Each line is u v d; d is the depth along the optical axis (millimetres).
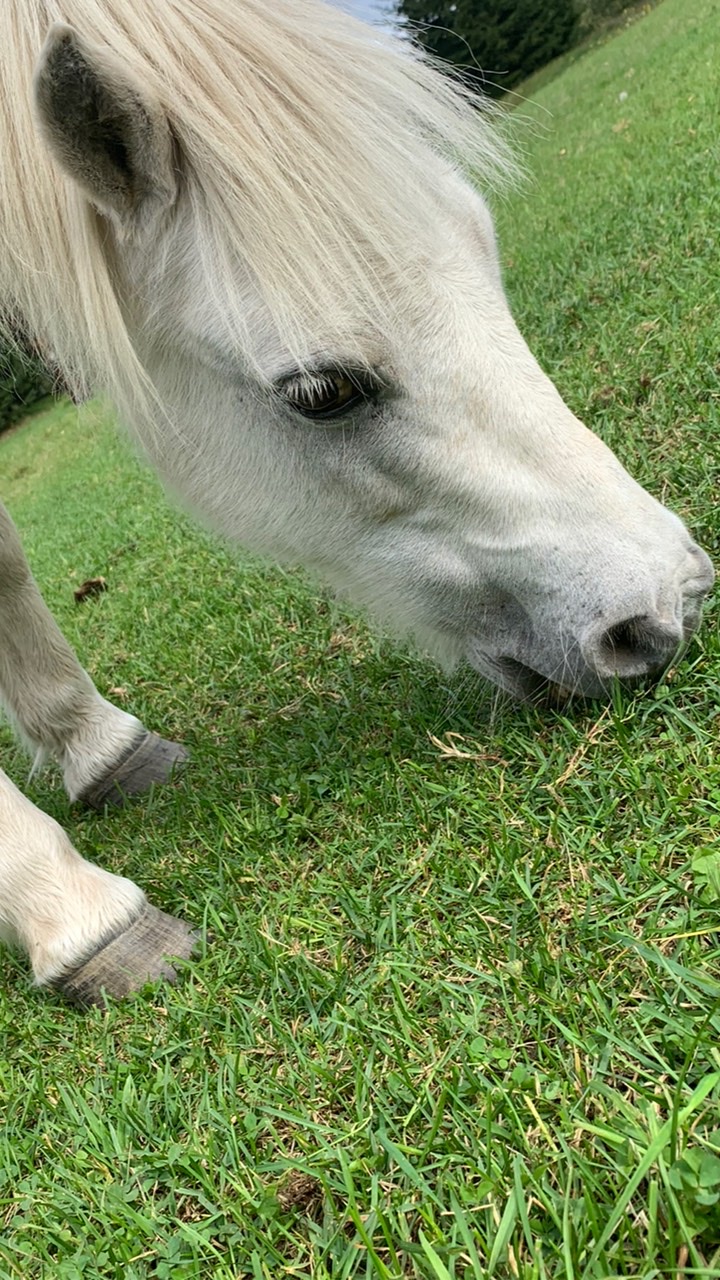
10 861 682
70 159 585
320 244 585
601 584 626
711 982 468
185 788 893
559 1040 499
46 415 5488
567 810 620
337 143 583
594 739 650
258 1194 487
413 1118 495
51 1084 629
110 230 646
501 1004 533
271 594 1180
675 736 619
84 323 652
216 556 1434
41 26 609
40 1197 551
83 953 672
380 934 610
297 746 854
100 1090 604
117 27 599
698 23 3924
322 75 595
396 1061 518
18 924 689
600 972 519
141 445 774
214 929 701
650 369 1100
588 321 1397
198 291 645
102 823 926
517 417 631
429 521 678
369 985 579
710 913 511
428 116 630
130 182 615
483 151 673
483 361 626
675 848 560
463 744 735
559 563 638
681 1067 458
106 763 944
